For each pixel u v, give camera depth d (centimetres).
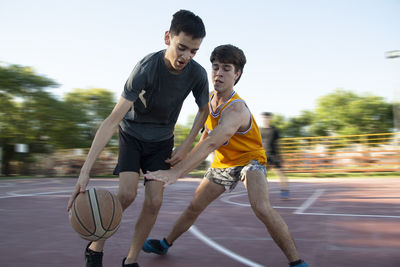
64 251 319
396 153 1602
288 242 250
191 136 277
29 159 2494
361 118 2948
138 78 243
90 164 226
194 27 228
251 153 267
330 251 321
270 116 743
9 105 2348
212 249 329
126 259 256
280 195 820
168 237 303
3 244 344
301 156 1747
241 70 268
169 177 223
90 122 2681
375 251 321
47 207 612
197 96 278
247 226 442
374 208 599
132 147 263
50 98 2445
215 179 281
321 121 3105
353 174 1600
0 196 798
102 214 216
